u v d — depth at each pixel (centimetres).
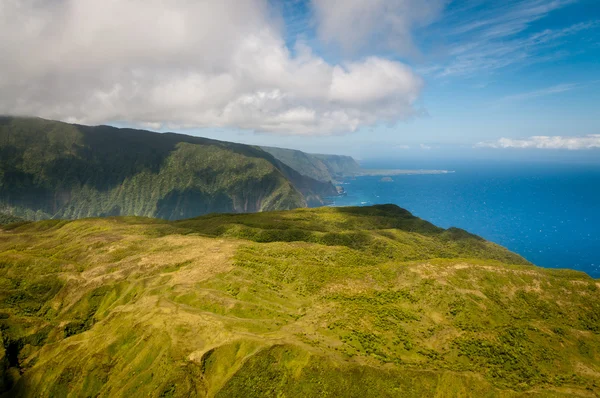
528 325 9981
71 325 12075
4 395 9581
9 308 12688
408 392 7338
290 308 10794
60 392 9244
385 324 9706
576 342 9550
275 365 7994
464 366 8294
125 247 16712
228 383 7794
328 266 13400
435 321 10231
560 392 7425
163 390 7925
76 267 15062
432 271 12288
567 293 11512
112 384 8762
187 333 9156
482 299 11056
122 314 11075
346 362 7900
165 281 12925
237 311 10356
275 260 13875
